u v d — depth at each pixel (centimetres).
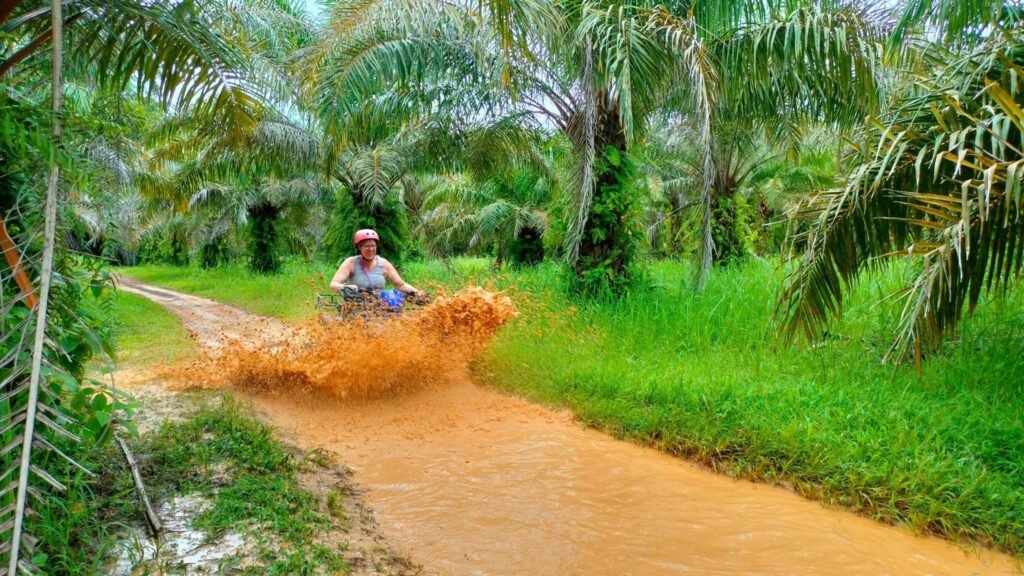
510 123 997
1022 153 309
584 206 773
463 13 671
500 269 1667
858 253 445
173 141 1295
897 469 337
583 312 736
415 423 458
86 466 297
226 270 2386
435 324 571
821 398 446
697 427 405
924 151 348
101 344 259
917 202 416
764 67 697
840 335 594
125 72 396
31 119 232
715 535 296
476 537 290
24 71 317
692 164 1240
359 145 1240
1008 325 540
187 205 1733
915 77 552
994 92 307
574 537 292
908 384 459
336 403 498
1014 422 380
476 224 2208
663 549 281
